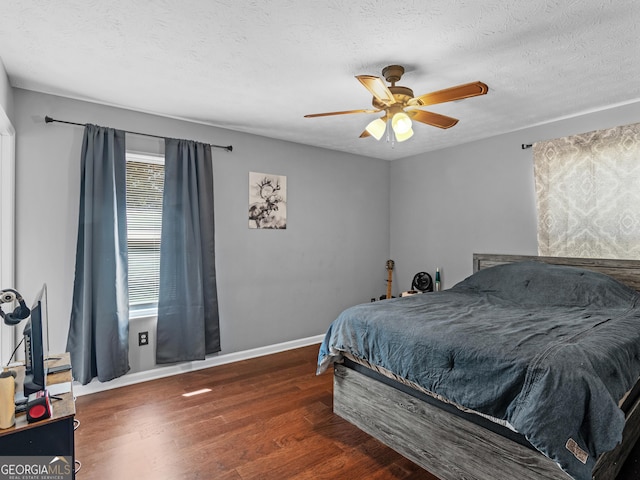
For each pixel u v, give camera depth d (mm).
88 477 1922
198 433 2355
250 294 3875
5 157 2594
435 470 1944
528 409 1500
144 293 3307
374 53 2164
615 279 2918
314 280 4402
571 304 2719
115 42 2057
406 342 2090
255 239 3900
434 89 2695
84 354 2775
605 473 1659
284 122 3488
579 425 1415
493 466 1700
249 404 2771
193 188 3367
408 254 4906
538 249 3500
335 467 2020
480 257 3990
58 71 2422
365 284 4906
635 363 1836
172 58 2248
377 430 2287
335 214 4586
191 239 3340
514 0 1653
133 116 3154
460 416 1865
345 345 2451
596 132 3098
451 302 2838
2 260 2588
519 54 2166
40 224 2762
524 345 1751
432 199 4586
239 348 3809
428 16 1786
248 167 3838
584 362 1555
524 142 3650
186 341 3338
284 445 2225
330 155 4527
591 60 2238
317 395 2938
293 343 4215
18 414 1343
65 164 2854
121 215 3031
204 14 1786
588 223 3162
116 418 2545
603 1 1654
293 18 1814
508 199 3791
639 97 2857
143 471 1976
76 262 2832
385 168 5105
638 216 2893
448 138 4004
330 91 2758
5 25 1875
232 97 2875
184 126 3424
